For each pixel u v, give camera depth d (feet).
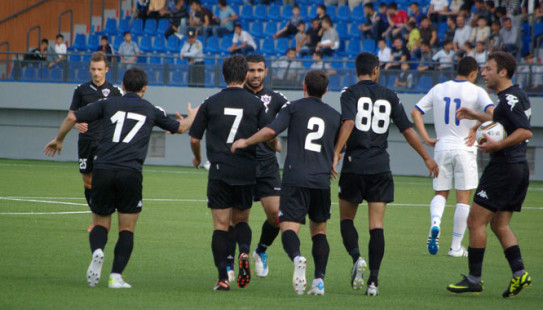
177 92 255.29
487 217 68.03
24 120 269.64
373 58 70.03
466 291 68.28
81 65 263.29
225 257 67.87
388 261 88.22
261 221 124.67
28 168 227.61
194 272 77.30
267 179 77.71
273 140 70.49
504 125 67.10
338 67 259.60
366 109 68.64
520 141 65.62
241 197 68.18
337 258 90.02
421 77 236.84
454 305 63.05
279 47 280.31
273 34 294.66
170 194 165.27
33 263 78.64
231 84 69.15
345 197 69.51
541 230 121.60
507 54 67.97
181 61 256.11
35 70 265.13
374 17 275.80
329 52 266.77
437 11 275.18
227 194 67.87
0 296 60.80
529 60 241.35
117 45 294.87
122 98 68.54
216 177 67.46
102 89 101.30
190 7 302.04
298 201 65.72
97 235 67.26
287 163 66.49
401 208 151.43
